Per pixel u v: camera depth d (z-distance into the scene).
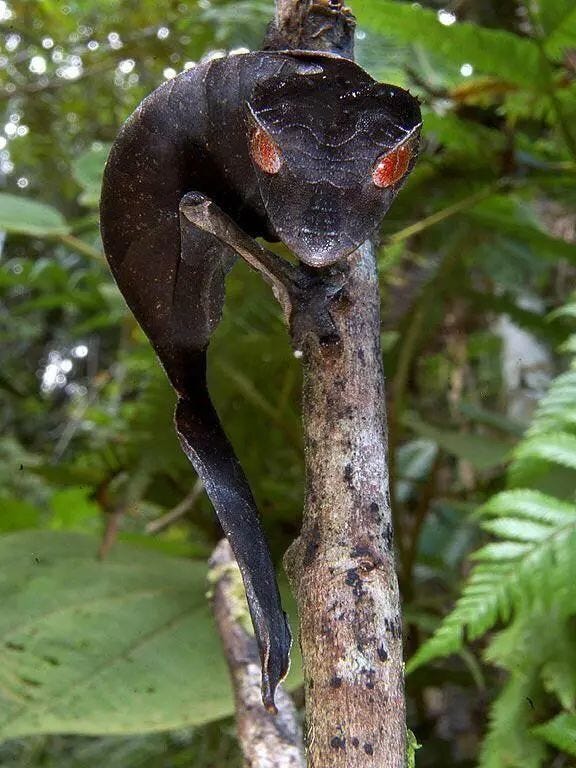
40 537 0.34
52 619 0.27
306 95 0.19
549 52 0.30
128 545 0.35
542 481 0.31
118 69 0.59
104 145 0.42
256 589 0.19
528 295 0.47
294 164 0.19
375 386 0.19
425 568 0.49
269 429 0.40
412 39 0.30
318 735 0.18
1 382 0.60
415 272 0.43
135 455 0.39
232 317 0.37
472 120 0.38
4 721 0.24
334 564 0.18
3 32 0.60
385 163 0.19
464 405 0.43
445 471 0.52
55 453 0.65
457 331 0.51
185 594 0.29
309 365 0.19
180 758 0.43
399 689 0.18
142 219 0.21
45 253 0.70
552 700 0.26
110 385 0.76
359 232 0.19
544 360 0.52
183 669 0.26
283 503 0.39
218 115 0.20
